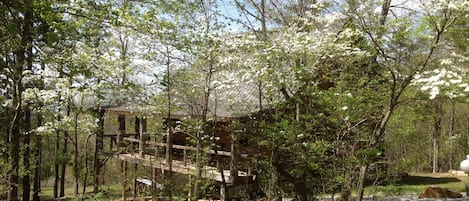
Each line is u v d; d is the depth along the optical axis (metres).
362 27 6.69
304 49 7.70
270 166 9.16
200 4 10.12
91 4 6.42
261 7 10.72
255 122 9.95
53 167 23.70
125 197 13.87
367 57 7.64
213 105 11.38
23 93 9.76
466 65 6.28
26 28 5.54
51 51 6.61
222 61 9.27
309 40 7.76
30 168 11.78
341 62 8.56
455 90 5.17
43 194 23.81
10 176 8.48
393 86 6.72
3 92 8.38
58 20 5.98
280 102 8.91
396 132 8.67
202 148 11.12
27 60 6.64
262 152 10.91
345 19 7.18
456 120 25.53
